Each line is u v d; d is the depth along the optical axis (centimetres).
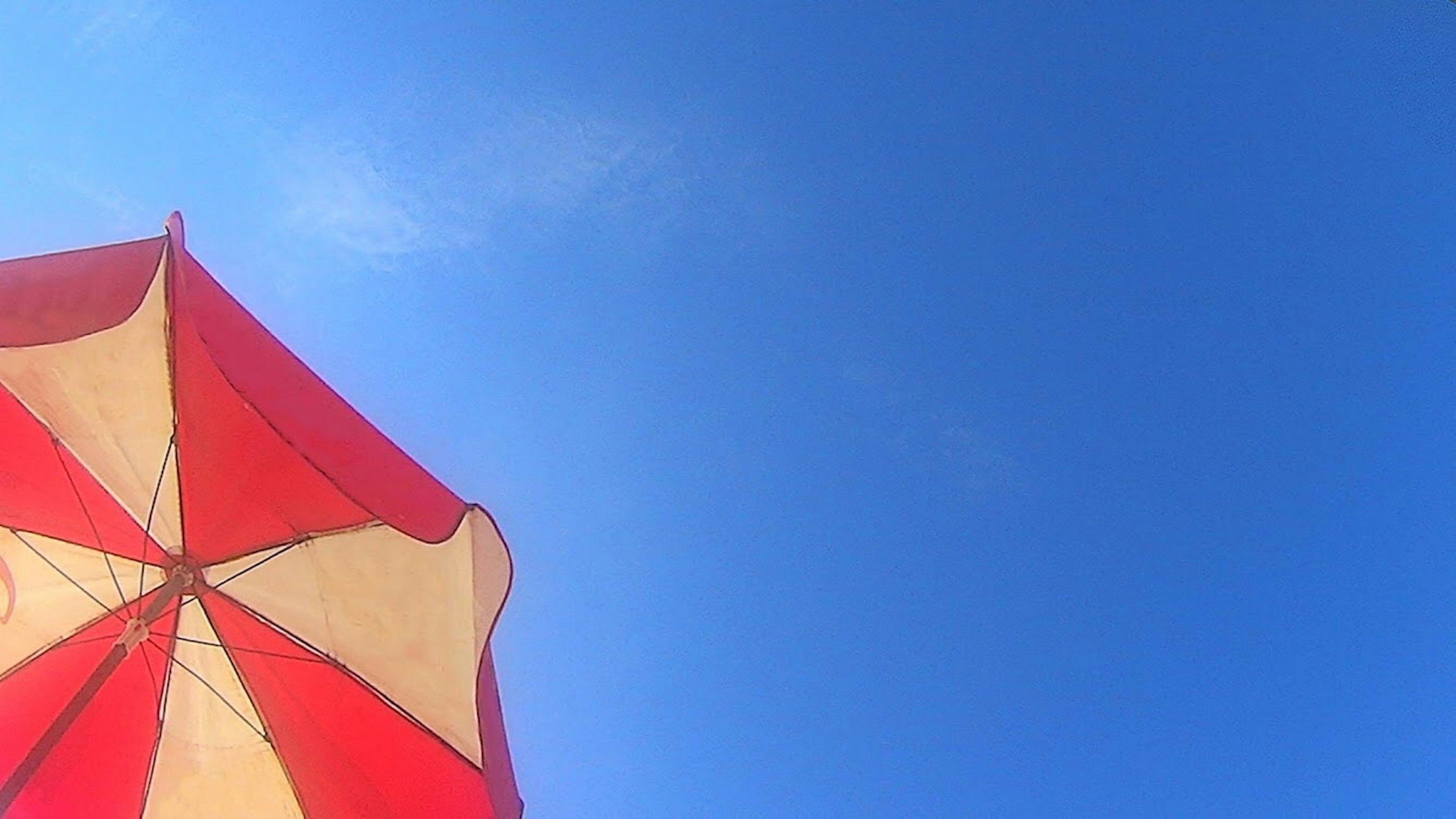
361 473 295
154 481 329
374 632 333
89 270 279
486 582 322
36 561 335
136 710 342
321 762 336
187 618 345
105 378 310
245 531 334
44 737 286
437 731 323
